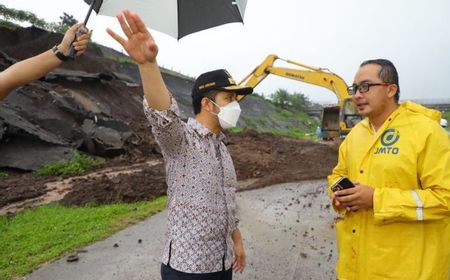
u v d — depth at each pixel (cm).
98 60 2125
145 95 169
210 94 202
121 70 2817
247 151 1344
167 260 201
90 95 1706
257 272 394
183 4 207
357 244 215
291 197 730
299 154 1354
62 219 561
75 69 1931
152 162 1161
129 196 708
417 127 199
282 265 412
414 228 199
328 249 459
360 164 218
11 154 956
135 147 1286
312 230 531
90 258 421
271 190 790
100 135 1179
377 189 198
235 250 237
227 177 208
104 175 862
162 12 203
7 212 632
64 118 1217
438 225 201
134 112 1869
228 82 201
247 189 796
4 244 461
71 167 951
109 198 696
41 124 1109
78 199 691
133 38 152
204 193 196
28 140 1009
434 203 188
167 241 204
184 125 191
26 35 1948
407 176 198
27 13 2498
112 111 1708
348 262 222
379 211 194
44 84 1395
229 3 223
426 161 194
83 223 540
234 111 202
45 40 1939
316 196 739
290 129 3831
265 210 634
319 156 1323
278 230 530
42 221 553
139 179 820
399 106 214
